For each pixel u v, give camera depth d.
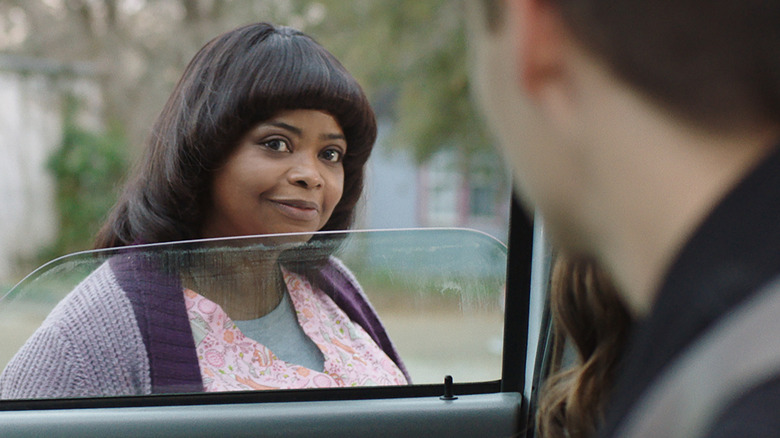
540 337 1.42
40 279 1.32
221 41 1.45
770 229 0.37
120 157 13.76
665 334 0.39
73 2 14.62
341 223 1.65
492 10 0.47
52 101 14.00
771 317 0.36
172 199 1.46
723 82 0.39
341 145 1.51
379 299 1.44
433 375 1.47
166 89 14.45
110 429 1.30
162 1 14.67
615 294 0.98
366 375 1.43
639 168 0.41
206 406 1.35
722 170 0.39
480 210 13.98
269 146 1.44
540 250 1.41
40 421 1.29
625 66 0.40
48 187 13.59
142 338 1.31
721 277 0.38
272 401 1.38
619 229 0.42
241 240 1.35
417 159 12.68
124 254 1.34
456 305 1.45
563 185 0.45
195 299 1.35
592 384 1.01
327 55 1.47
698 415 0.36
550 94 0.44
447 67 11.86
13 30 14.66
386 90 12.97
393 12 11.98
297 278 1.43
